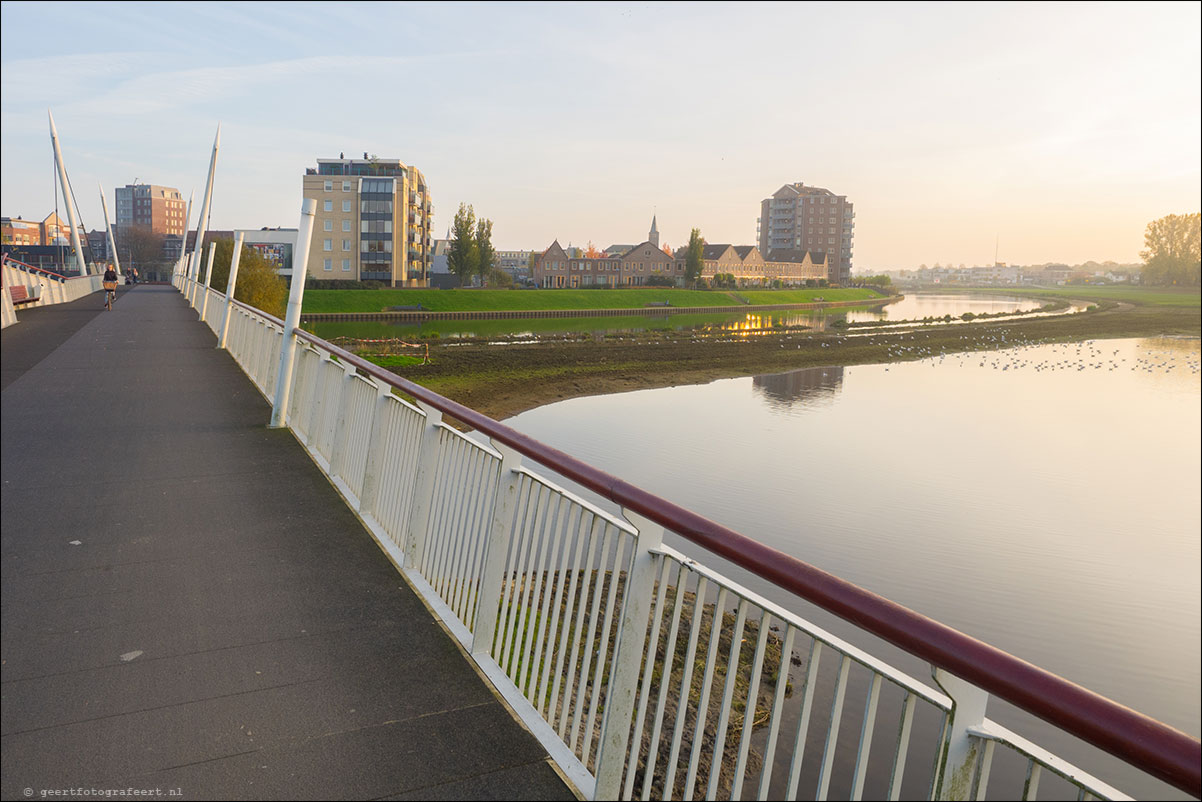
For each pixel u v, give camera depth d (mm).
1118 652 15219
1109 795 1255
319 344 7801
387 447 5750
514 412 31672
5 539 5625
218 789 2920
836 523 19688
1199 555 21688
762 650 2084
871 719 1748
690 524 2264
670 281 139125
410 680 3693
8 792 2898
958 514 22453
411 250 97875
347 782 2955
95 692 3604
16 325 23422
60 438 8766
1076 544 21453
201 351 17109
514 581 3596
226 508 6309
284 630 4215
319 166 90562
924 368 58781
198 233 37438
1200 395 53031
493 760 3084
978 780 1512
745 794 6793
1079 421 42094
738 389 42969
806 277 173875
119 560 5227
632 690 2602
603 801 2664
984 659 1427
